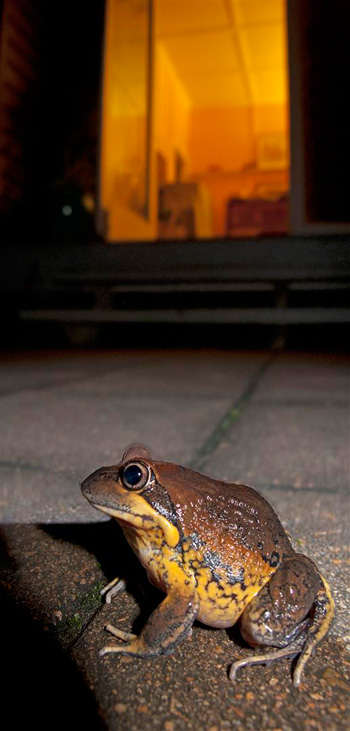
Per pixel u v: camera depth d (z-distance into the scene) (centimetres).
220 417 48
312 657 17
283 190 170
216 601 17
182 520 17
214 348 113
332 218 99
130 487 17
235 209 143
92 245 104
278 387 63
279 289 99
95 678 16
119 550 22
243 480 32
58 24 129
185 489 17
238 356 98
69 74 130
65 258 105
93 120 129
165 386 64
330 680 16
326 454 37
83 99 129
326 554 23
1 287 108
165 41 153
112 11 111
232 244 98
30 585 20
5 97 118
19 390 61
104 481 17
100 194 109
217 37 150
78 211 120
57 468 33
